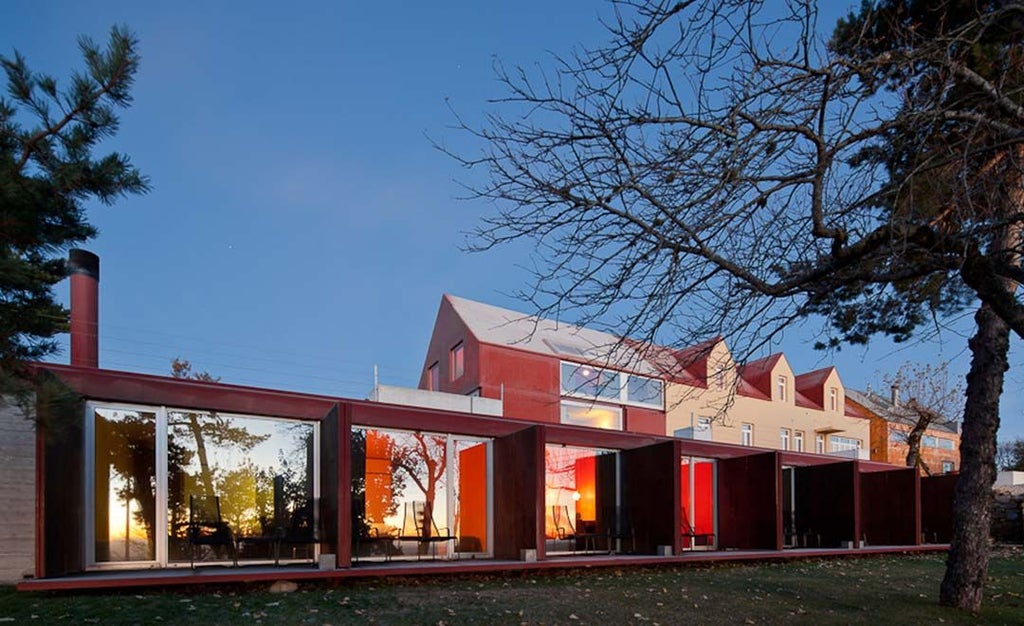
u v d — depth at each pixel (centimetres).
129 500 1061
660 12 465
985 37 593
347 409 1091
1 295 570
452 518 1366
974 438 970
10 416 1010
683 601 960
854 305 806
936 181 573
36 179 570
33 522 1011
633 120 492
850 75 496
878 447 3934
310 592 955
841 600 998
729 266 534
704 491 1773
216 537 1023
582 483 1619
